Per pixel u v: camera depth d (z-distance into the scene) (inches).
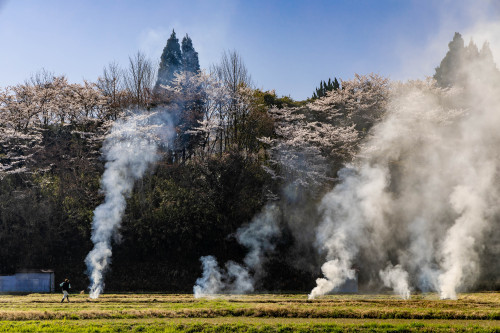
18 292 1955.0
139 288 2059.5
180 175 2600.9
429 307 1325.0
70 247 2255.2
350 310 1183.6
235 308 1217.4
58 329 990.4
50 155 2573.8
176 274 2159.2
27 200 2358.5
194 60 3863.2
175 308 1299.2
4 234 2253.9
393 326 993.5
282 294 1859.0
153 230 2279.8
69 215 2330.2
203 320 1104.2
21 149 2603.3
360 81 3075.8
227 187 2463.1
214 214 2377.0
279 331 973.2
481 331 949.2
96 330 979.3
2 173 2452.0
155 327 1005.8
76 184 2471.7
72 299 1578.5
